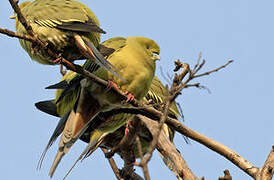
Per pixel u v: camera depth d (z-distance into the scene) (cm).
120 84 1108
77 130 1120
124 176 1320
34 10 1024
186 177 991
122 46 1141
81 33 994
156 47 1179
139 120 1218
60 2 1045
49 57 1005
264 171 843
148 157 507
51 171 1072
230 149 943
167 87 653
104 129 1260
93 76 952
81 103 1126
